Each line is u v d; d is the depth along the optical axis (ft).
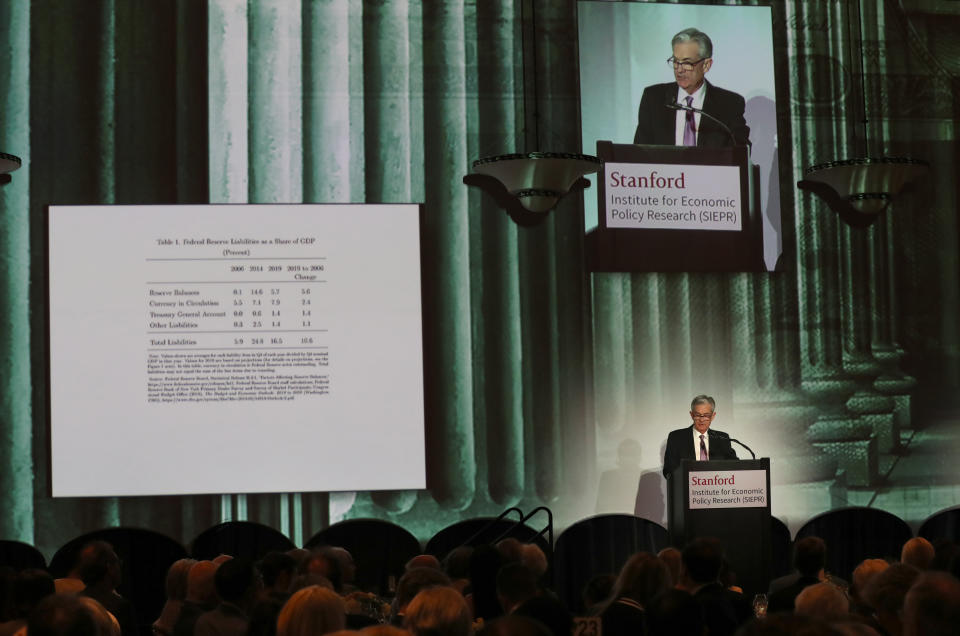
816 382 38.22
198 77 35.96
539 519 36.32
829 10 39.22
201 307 35.35
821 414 38.14
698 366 37.68
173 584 21.34
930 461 38.47
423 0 37.11
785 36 38.91
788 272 38.37
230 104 36.01
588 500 36.68
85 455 34.73
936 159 39.32
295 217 35.88
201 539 32.78
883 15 39.40
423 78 36.94
